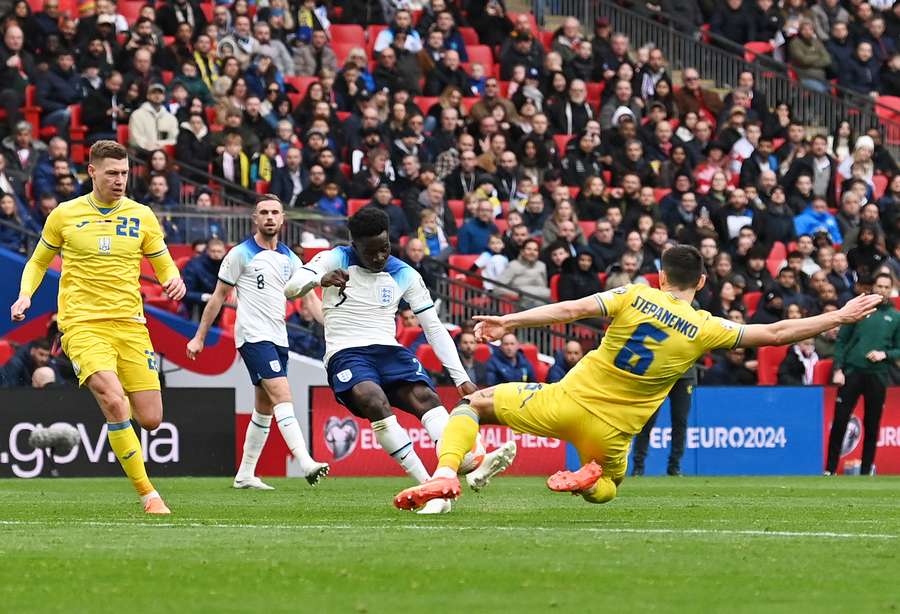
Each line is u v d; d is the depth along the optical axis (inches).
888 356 2244.1
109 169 1223.5
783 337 1045.8
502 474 2226.9
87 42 2859.3
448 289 2613.2
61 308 1238.9
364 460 2197.3
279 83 2970.0
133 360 1244.5
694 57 3508.9
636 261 2726.4
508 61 3272.6
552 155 3053.6
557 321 1047.0
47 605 688.4
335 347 1263.5
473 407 1084.5
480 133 3061.0
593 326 2659.9
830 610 685.3
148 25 2903.5
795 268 2792.8
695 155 3221.0
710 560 861.8
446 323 2573.8
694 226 2906.0
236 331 1673.2
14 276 2411.4
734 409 2341.3
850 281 2992.1
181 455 2085.4
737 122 3243.1
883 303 2257.6
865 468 2301.9
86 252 1222.3
